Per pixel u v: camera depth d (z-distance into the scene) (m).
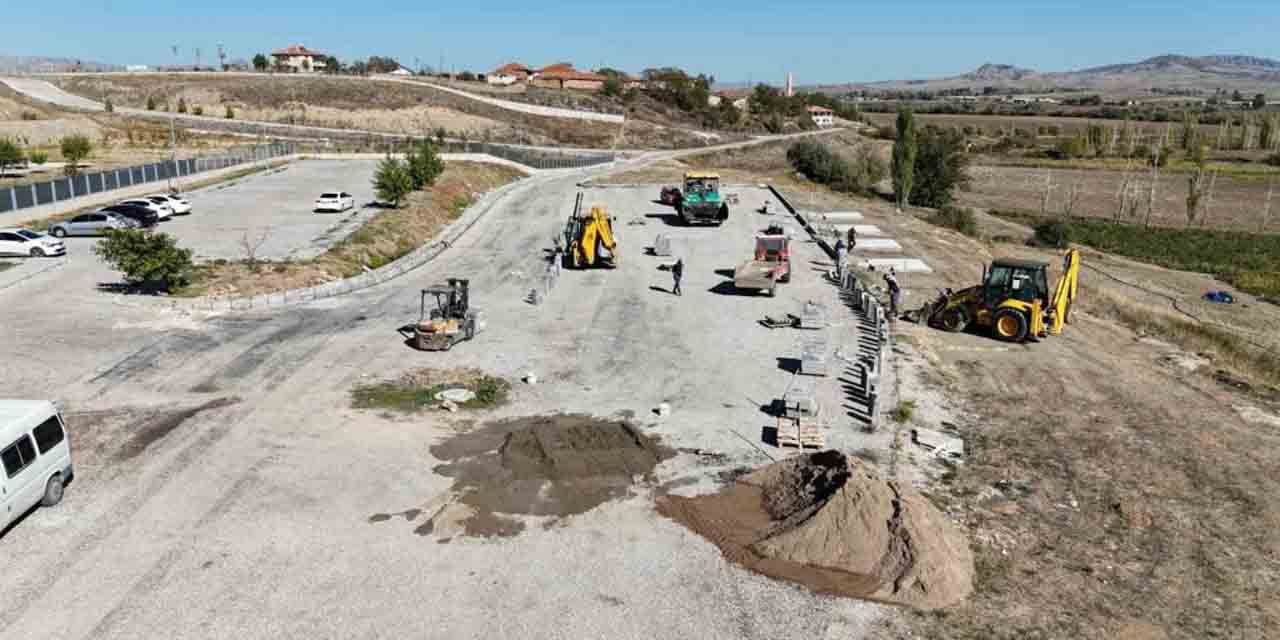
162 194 49.94
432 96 122.12
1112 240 60.34
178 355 23.69
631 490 16.50
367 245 38.22
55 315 27.02
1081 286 39.75
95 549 14.03
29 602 12.62
